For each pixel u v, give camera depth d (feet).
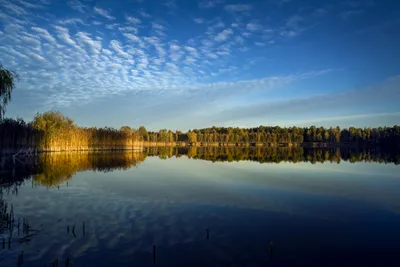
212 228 46.03
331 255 36.86
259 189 81.35
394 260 35.83
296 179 101.71
